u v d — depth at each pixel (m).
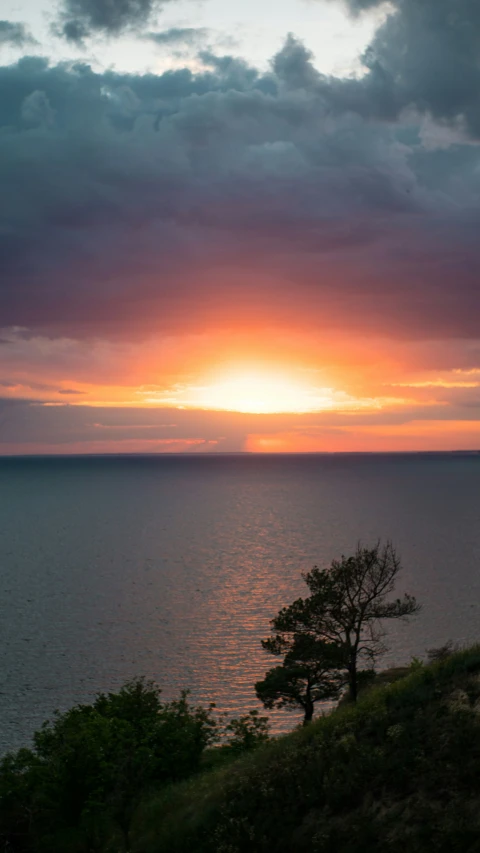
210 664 82.81
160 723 26.98
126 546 193.38
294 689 35.81
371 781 13.35
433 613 105.56
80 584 138.62
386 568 33.28
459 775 12.14
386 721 15.53
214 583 136.38
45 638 97.06
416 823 11.57
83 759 22.28
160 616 109.75
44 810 21.83
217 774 20.42
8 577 147.25
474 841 10.50
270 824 13.71
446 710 14.60
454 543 187.38
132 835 18.52
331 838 12.19
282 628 34.78
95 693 71.75
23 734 59.84
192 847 14.99
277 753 18.00
